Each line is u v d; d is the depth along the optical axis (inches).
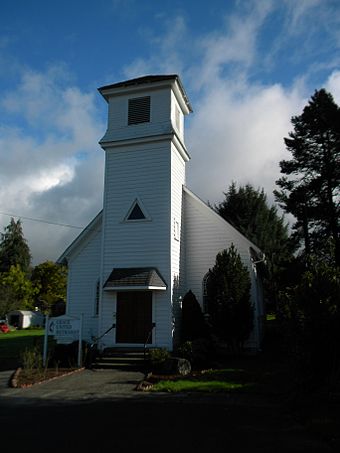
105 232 799.1
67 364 656.4
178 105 913.5
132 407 394.3
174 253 786.2
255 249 843.4
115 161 826.2
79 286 868.0
